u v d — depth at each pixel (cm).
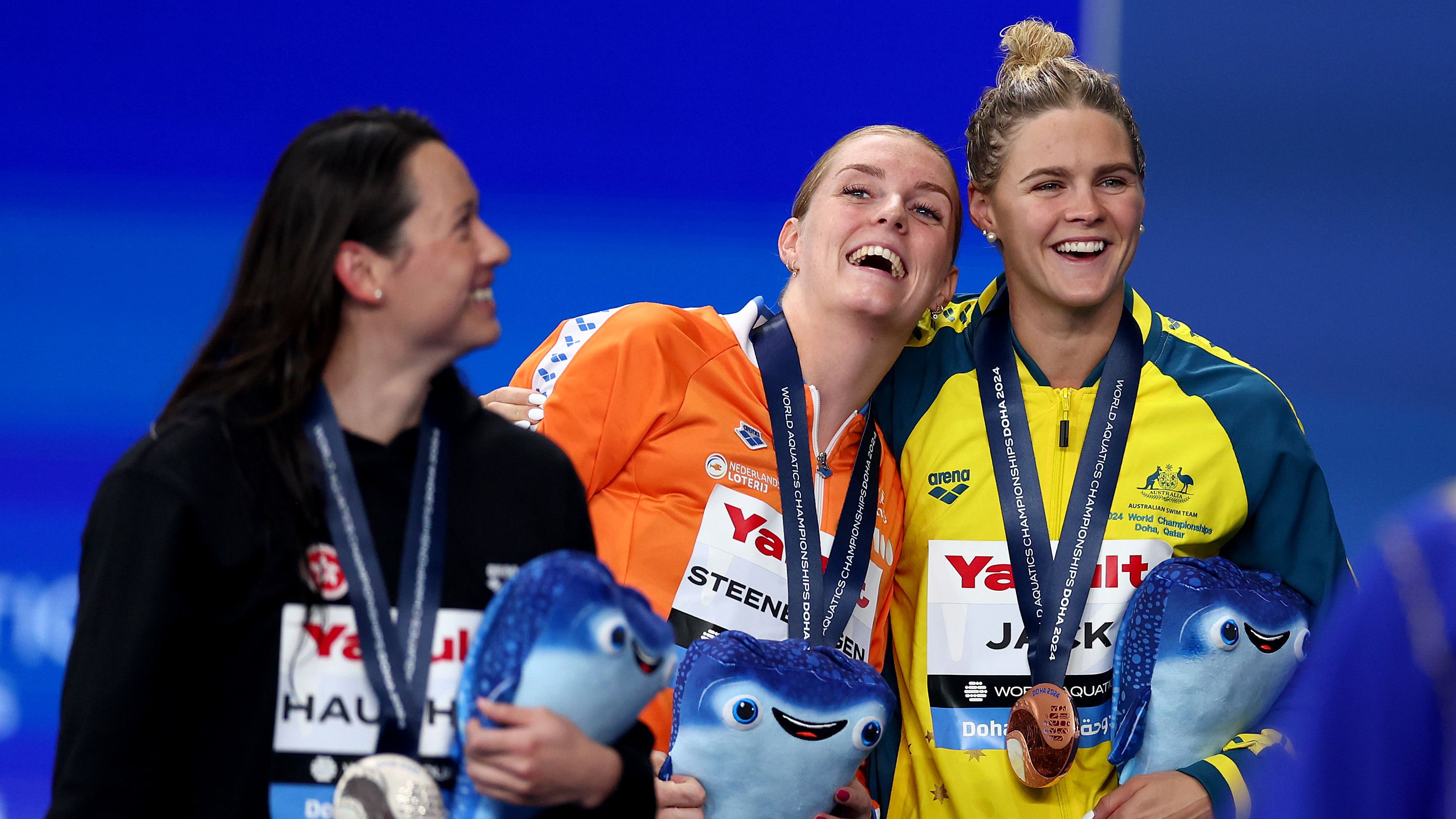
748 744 739
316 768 518
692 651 770
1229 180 2109
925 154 874
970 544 883
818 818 769
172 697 495
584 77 2009
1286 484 878
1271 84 2089
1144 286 2125
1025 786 848
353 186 523
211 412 515
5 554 1825
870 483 888
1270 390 891
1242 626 821
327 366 545
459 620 544
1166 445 877
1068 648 848
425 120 562
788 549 849
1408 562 323
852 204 855
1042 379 907
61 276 1955
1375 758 320
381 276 528
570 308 2020
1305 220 2094
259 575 514
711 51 2012
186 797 509
